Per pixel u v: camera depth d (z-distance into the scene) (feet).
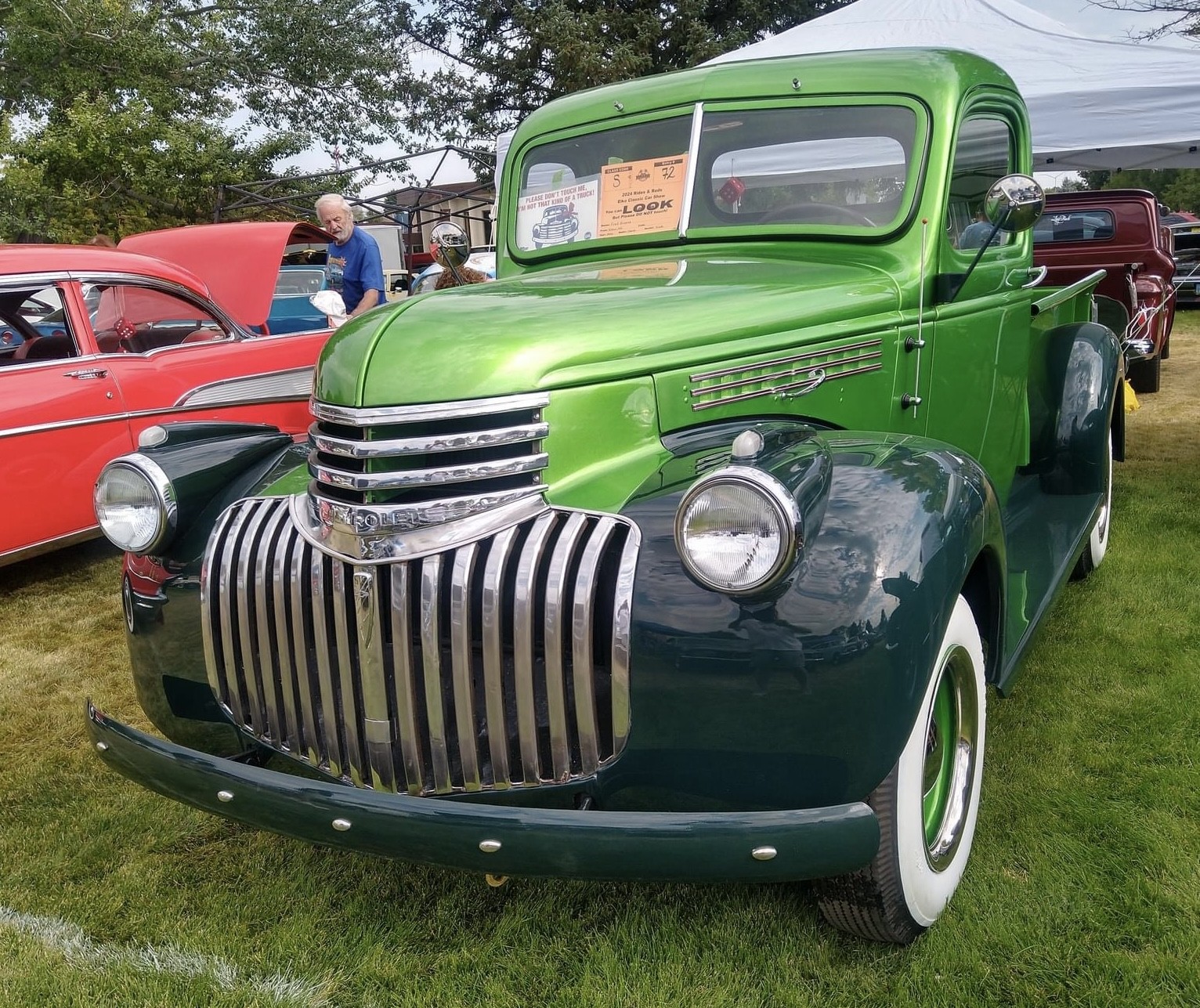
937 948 6.63
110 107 50.08
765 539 5.16
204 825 8.66
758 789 5.48
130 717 10.98
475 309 6.81
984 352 10.35
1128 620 11.98
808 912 7.16
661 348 6.77
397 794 5.60
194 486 7.19
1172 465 19.48
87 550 17.61
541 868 5.28
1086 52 20.90
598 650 5.76
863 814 5.25
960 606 6.72
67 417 14.82
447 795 5.98
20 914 7.47
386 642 5.96
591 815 5.25
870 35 22.63
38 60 50.80
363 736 6.17
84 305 15.34
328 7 61.87
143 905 7.57
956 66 9.39
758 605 5.41
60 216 46.57
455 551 5.79
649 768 5.63
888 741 5.40
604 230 10.16
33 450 14.47
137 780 6.53
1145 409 25.49
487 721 5.81
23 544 14.57
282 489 6.91
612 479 6.30
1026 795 8.36
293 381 18.45
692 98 9.83
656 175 9.87
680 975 6.59
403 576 5.81
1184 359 34.32
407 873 7.87
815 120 9.25
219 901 7.57
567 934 7.10
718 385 7.10
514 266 10.77
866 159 9.06
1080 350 12.67
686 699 5.47
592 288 7.75
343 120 64.49
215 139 51.93
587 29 65.00
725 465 5.43
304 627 6.32
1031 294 11.66
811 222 9.18
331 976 6.74
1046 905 6.98
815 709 5.32
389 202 64.54
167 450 7.50
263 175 57.21
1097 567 13.74
